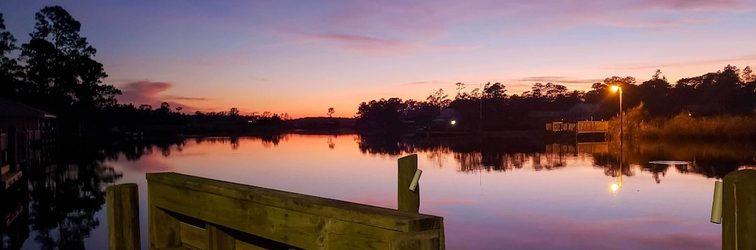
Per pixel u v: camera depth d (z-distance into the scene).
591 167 18.98
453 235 8.65
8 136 14.88
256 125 93.19
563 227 9.19
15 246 8.55
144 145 39.91
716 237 8.47
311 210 2.55
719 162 19.69
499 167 19.59
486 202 11.79
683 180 14.99
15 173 14.00
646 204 11.33
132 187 3.70
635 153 25.02
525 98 94.50
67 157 27.53
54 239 9.01
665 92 79.50
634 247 7.87
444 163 21.55
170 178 3.63
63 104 53.38
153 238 3.76
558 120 68.75
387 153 28.39
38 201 13.40
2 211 11.91
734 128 33.94
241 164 21.91
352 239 2.33
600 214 10.33
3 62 49.81
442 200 12.12
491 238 8.42
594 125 41.56
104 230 9.72
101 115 64.56
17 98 48.78
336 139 50.97
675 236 8.54
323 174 17.75
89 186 16.08
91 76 54.81
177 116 83.06
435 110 106.06
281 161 23.28
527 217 10.07
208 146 37.72
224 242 3.33
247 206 2.99
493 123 64.69
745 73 75.44
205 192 3.31
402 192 4.20
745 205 2.76
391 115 99.69
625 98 78.00
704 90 77.12
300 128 97.88
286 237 2.73
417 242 1.92
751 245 2.77
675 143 32.03
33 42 51.75
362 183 15.34
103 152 31.41
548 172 17.59
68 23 53.47
